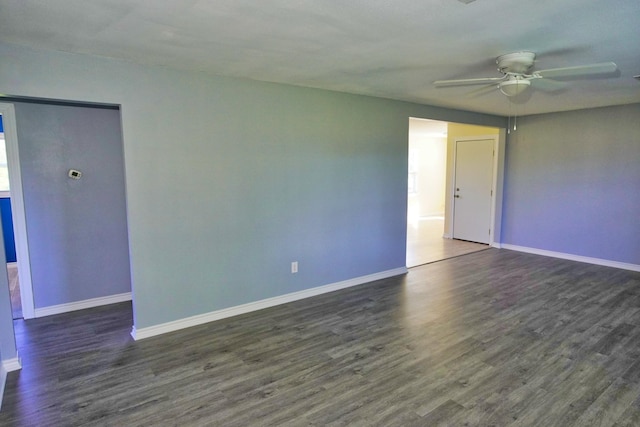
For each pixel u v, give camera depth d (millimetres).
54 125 3771
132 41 2576
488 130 6910
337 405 2385
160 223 3330
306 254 4305
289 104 3982
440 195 11383
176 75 3295
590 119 5633
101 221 4082
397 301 4207
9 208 5633
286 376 2715
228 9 2062
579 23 2277
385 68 3279
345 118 4453
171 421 2244
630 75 3541
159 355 3021
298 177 4141
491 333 3391
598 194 5652
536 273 5254
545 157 6176
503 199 6770
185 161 3400
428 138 10922
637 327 3508
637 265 5363
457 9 2070
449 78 3672
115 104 3070
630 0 1954
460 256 6246
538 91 4328
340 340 3271
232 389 2561
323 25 2305
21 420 2254
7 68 2627
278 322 3650
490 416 2270
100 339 3309
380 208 4953
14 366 2801
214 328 3520
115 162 4098
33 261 3764
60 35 2457
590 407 2352
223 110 3568
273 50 2777
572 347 3127
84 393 2520
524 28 2359
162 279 3385
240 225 3779
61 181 3846
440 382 2629
